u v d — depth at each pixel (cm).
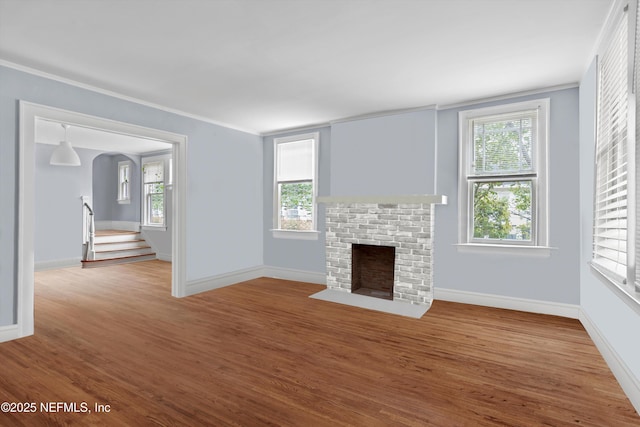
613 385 220
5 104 287
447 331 314
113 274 579
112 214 891
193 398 204
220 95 374
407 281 405
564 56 278
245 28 236
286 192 546
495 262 381
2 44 257
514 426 179
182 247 438
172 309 384
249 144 537
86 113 340
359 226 439
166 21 226
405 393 211
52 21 225
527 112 363
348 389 215
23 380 225
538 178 361
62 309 382
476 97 378
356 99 385
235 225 514
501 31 238
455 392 212
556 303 353
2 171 285
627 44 186
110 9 211
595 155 267
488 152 386
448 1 203
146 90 359
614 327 236
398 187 426
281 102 399
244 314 366
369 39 251
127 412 190
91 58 282
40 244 609
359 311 376
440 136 409
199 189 461
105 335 304
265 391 212
